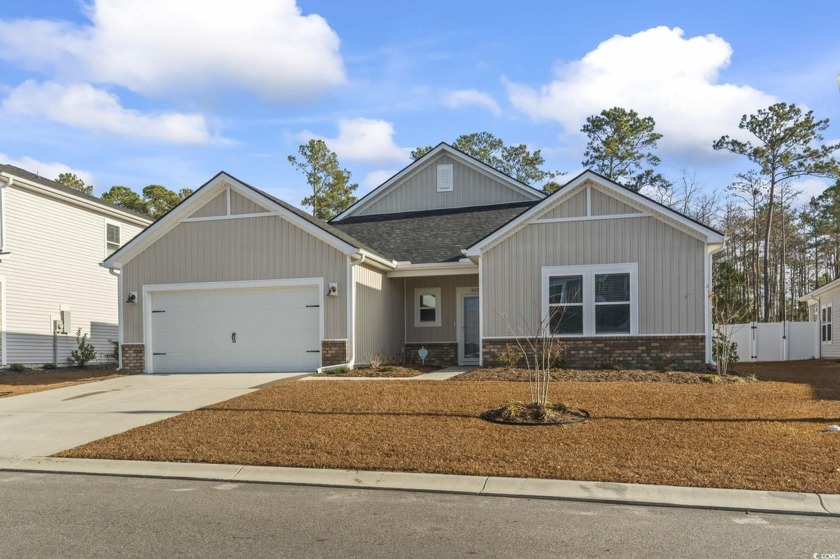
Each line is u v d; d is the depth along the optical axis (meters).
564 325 15.05
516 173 43.75
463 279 18.95
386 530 5.31
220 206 16.73
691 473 6.60
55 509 6.05
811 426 8.48
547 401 9.86
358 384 12.87
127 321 17.19
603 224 14.93
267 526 5.46
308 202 44.56
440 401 10.66
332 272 15.88
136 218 25.75
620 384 12.21
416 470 7.02
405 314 19.34
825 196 40.91
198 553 4.85
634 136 39.53
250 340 16.42
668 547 4.87
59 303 21.86
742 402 10.20
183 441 8.59
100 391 13.48
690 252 14.38
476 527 5.37
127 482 7.05
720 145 36.34
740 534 5.14
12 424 10.21
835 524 5.37
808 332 25.41
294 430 8.90
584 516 5.63
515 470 6.88
